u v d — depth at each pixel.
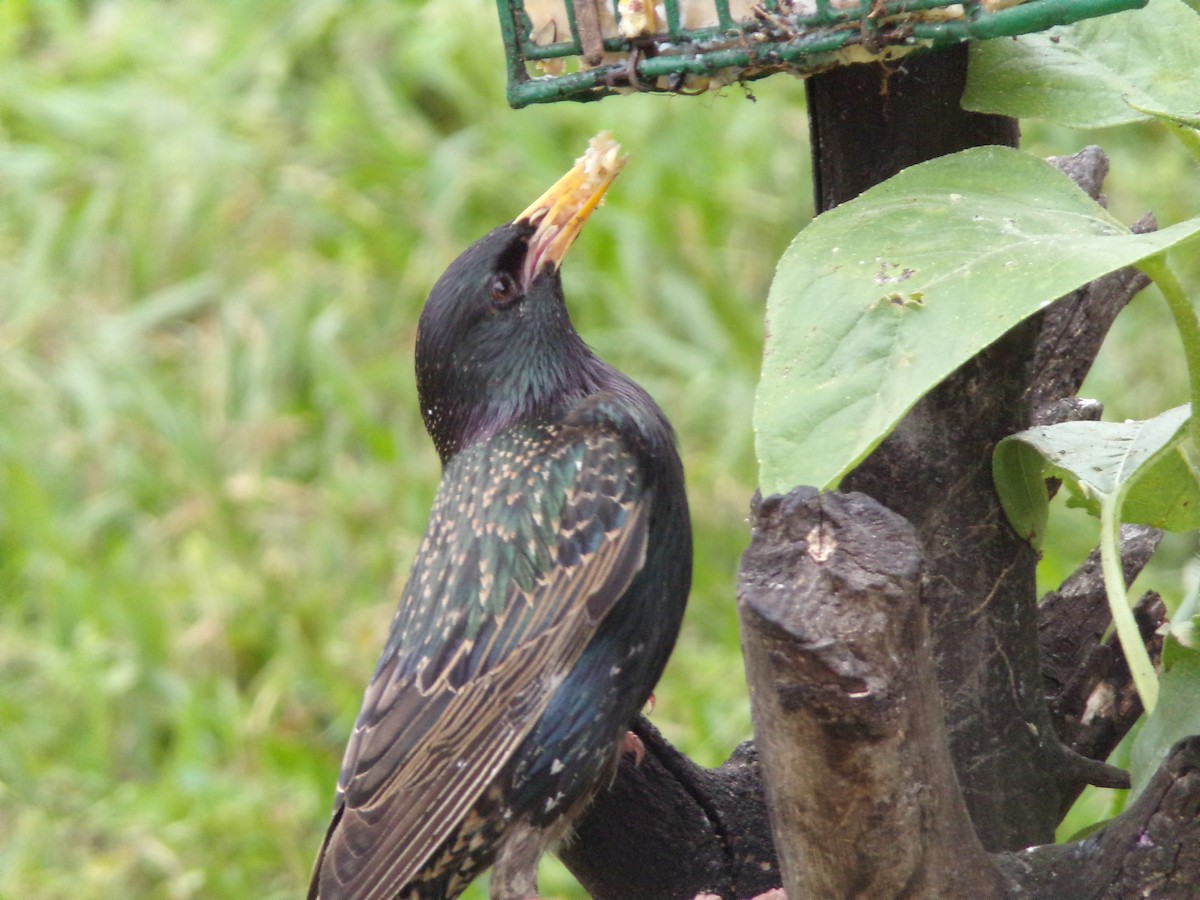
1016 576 5.84
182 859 10.98
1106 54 5.39
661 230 14.69
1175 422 5.52
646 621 6.42
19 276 14.99
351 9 16.86
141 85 16.53
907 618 4.02
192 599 12.82
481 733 6.19
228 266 15.02
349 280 14.76
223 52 16.81
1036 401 6.64
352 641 12.40
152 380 14.33
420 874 6.35
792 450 4.48
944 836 4.31
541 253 6.91
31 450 13.78
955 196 4.86
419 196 15.33
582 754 6.26
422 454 13.79
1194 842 4.45
